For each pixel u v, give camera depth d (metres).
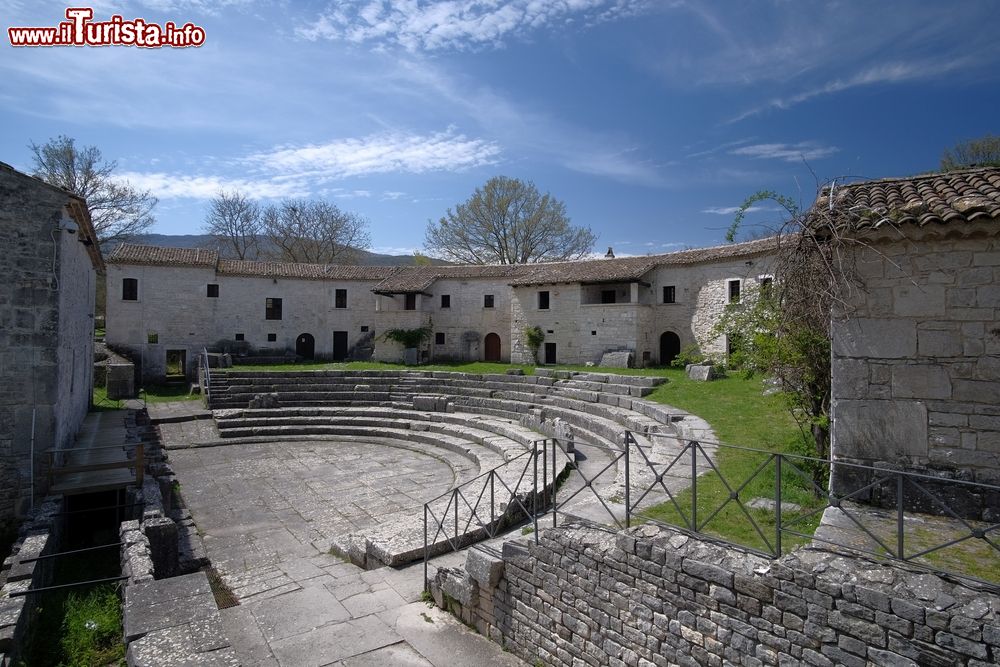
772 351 8.66
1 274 11.88
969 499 6.01
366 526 11.00
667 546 5.14
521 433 16.58
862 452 6.61
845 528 5.82
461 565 7.77
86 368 20.09
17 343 11.96
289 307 35.62
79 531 11.91
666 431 13.37
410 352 33.12
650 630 5.21
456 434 18.34
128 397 25.52
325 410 21.95
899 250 6.43
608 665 5.54
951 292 6.17
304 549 9.87
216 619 4.91
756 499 7.60
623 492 8.64
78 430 17.06
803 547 4.80
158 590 5.41
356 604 7.29
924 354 6.30
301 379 26.19
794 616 4.30
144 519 9.22
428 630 6.75
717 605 4.75
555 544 6.10
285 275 35.31
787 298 7.70
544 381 23.19
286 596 7.59
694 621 4.90
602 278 29.17
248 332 34.56
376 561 8.54
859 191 7.49
